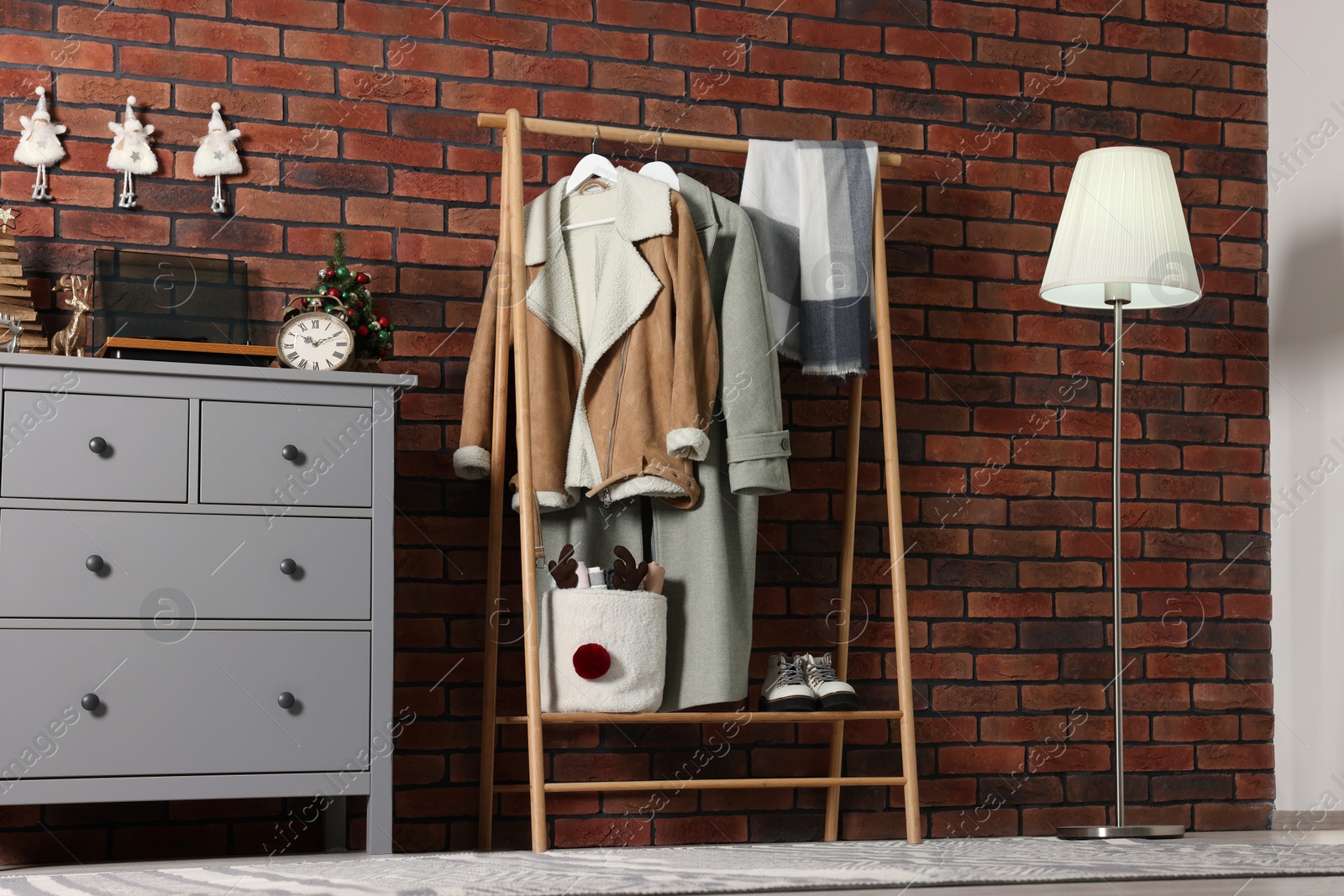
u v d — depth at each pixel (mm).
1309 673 2867
